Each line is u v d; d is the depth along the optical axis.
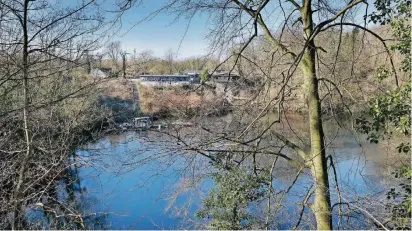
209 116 5.34
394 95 5.13
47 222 6.31
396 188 6.00
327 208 4.91
